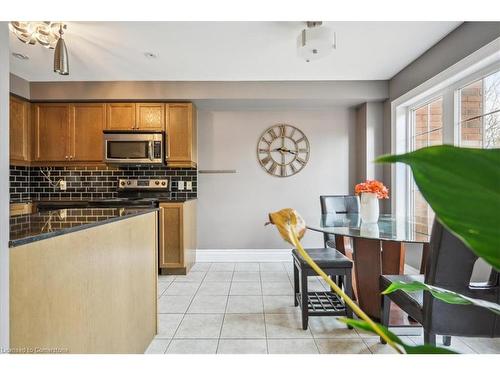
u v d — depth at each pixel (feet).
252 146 13.47
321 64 10.07
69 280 3.68
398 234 6.41
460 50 7.68
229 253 13.41
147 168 13.03
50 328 3.34
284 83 11.75
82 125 11.84
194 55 9.32
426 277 4.40
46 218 4.48
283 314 7.72
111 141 11.57
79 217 4.60
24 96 11.25
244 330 6.87
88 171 12.83
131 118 11.86
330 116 13.46
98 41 8.33
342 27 7.69
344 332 6.76
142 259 5.94
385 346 6.17
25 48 8.82
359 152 13.09
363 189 8.14
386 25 7.60
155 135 11.59
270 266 12.45
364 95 11.75
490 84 7.26
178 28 7.69
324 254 7.63
